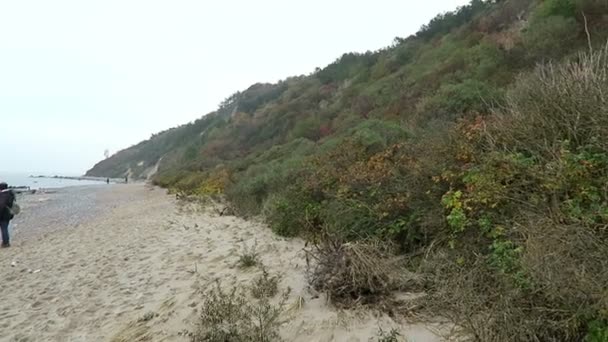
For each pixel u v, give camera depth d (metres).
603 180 2.84
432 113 10.65
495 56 15.21
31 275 6.39
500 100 6.78
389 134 9.19
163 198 22.70
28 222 14.48
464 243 3.59
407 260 4.12
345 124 19.95
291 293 4.02
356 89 29.53
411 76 21.56
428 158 4.71
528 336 2.29
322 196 7.17
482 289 2.86
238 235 7.95
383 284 3.59
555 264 2.20
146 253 7.12
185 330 3.47
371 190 5.34
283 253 5.86
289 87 57.97
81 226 12.43
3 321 4.39
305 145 19.31
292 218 7.21
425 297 3.32
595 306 2.04
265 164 18.97
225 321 3.39
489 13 23.80
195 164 39.75
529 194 3.22
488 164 3.59
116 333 3.70
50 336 3.85
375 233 4.75
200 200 17.23
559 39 12.54
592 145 3.18
